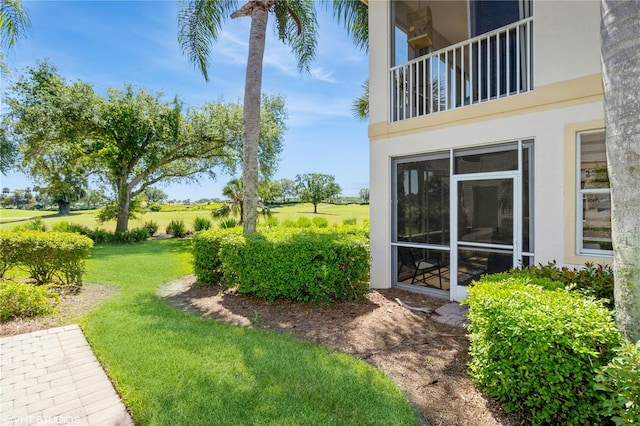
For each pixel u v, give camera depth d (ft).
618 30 7.34
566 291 9.50
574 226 14.60
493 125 16.79
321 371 10.49
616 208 7.43
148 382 9.89
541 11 15.40
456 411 8.66
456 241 18.26
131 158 53.06
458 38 28.22
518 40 16.89
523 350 7.84
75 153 50.42
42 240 21.15
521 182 16.19
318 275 16.83
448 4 23.80
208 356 11.48
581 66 14.40
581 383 7.23
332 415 8.39
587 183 14.57
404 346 12.64
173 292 21.29
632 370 5.92
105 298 19.67
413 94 21.63
